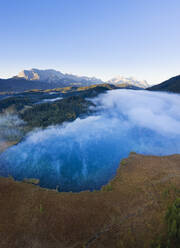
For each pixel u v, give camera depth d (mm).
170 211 26203
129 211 30609
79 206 33781
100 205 33844
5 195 36406
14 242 24797
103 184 53875
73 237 25734
